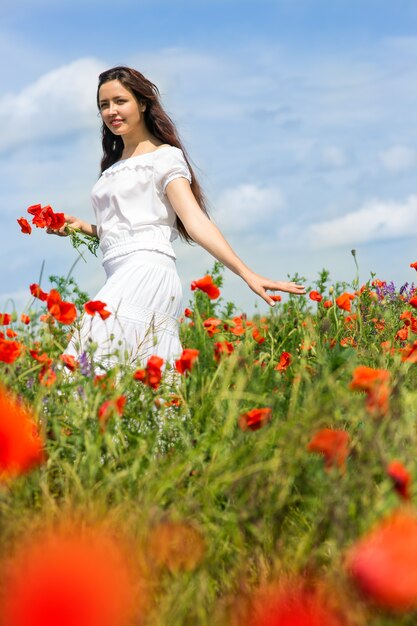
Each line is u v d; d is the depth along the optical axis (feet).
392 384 7.57
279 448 7.18
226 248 13.56
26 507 6.97
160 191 14.30
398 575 4.75
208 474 7.14
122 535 6.15
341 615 5.18
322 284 18.90
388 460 6.30
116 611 3.77
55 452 7.47
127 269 13.66
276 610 4.86
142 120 15.14
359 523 6.01
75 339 12.29
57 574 3.73
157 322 13.47
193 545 6.28
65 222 15.72
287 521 7.01
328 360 9.90
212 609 5.69
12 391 8.59
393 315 18.28
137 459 7.43
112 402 7.78
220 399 8.32
